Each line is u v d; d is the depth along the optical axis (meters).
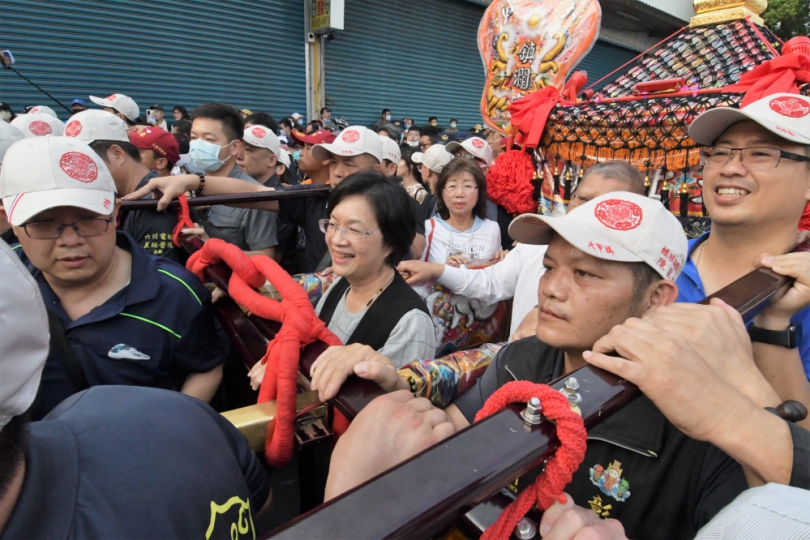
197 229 1.99
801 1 9.98
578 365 1.02
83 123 2.09
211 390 1.51
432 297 2.04
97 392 0.78
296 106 9.21
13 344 0.51
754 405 0.65
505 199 2.61
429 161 3.43
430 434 0.70
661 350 0.65
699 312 0.75
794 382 1.11
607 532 0.56
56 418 0.71
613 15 12.48
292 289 1.09
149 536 0.60
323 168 3.17
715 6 2.64
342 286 1.76
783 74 1.73
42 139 1.21
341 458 0.68
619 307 0.92
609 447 0.93
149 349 1.35
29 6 6.42
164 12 7.47
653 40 14.62
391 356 1.40
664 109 1.98
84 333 1.30
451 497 0.46
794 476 0.60
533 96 2.42
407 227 1.51
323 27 8.61
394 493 0.45
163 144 2.80
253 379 1.12
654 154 2.04
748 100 1.76
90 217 1.21
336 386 0.86
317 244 2.64
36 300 0.54
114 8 7.04
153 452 0.67
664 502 0.88
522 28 2.61
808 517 0.50
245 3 8.21
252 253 2.42
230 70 8.32
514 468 0.51
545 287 0.97
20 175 1.15
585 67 13.09
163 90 7.73
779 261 1.07
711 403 0.63
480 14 11.34
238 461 0.85
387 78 10.20
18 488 0.55
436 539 0.62
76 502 0.58
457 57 11.27
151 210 1.99
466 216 2.54
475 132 8.98
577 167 2.31
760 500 0.54
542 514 0.63
